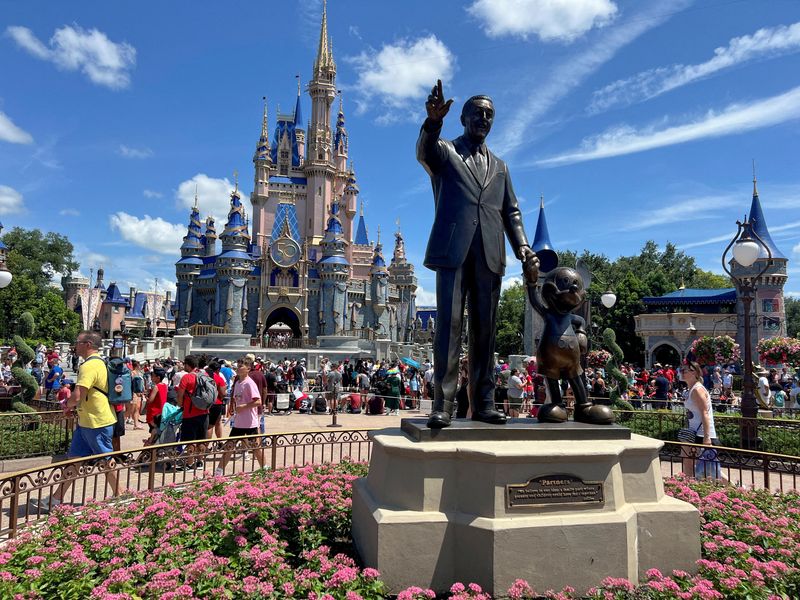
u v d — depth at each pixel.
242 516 5.54
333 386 21.28
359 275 85.12
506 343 74.75
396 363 25.53
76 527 5.36
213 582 4.11
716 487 7.10
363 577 4.14
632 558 4.54
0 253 18.92
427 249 5.60
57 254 82.38
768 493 6.88
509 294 81.38
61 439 10.89
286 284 74.38
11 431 10.64
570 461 4.53
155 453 7.25
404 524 4.37
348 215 86.50
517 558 4.23
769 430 12.06
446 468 4.60
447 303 5.36
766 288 44.62
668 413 13.20
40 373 22.39
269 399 20.55
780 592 4.10
